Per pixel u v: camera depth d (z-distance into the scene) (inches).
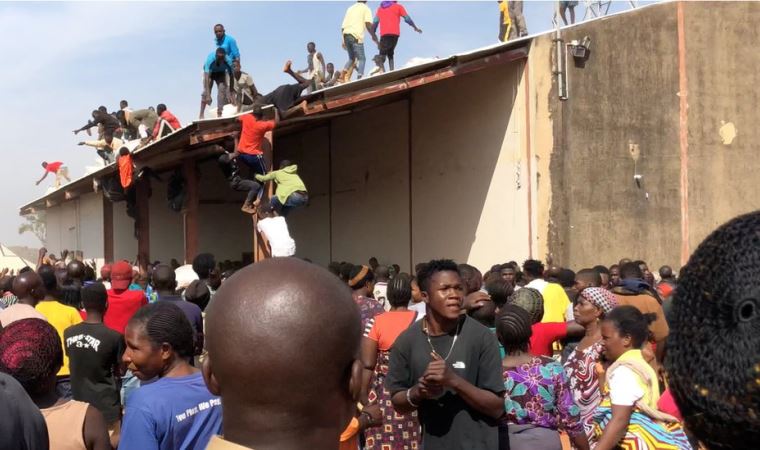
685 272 40.6
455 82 684.1
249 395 61.6
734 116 653.3
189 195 658.8
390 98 733.3
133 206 776.3
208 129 506.6
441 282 169.9
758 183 657.0
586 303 221.1
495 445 166.9
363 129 826.8
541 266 387.9
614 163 624.1
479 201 658.2
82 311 326.3
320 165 915.4
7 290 369.4
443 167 701.3
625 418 171.2
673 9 643.5
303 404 61.8
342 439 201.0
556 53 611.8
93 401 238.8
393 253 775.1
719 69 651.5
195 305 258.5
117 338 242.4
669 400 173.0
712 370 37.7
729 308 37.3
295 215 968.9
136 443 132.0
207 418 137.9
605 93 624.7
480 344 171.2
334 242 887.1
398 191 766.5
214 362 63.8
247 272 66.2
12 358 134.0
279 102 508.7
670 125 639.1
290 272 65.3
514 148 623.2
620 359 178.1
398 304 242.1
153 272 284.2
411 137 745.0
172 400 135.1
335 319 63.7
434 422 170.6
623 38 631.2
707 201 644.1
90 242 1138.7
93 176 797.9
